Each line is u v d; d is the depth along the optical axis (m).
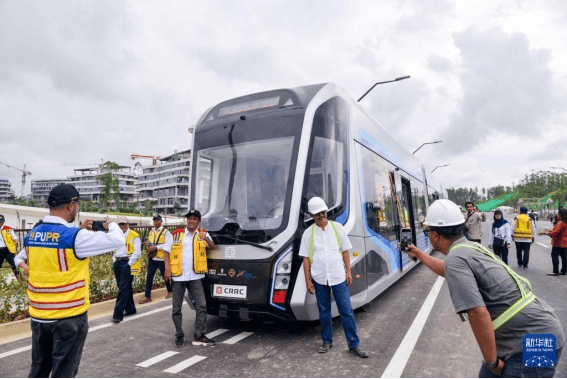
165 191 150.88
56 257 2.97
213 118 6.37
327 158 5.58
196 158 6.16
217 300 5.23
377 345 4.84
